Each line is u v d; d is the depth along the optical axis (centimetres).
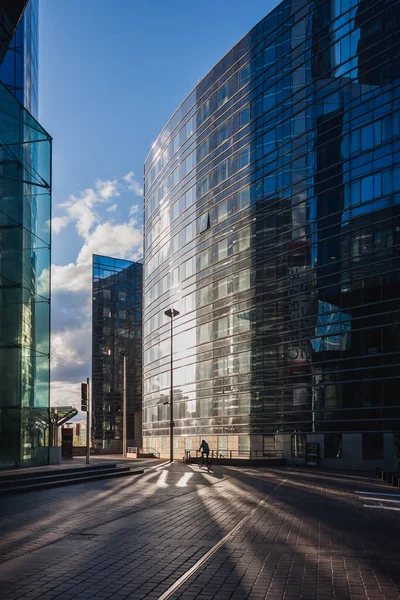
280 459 4412
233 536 1095
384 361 3872
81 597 677
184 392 6194
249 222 5191
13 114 2759
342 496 1891
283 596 689
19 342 2691
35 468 2552
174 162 6862
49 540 1047
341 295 4228
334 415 4181
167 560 880
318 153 4544
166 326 6875
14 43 3981
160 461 5106
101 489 2084
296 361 4547
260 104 5172
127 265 11581
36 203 2956
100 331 10975
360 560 885
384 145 4034
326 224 4419
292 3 4869
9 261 2645
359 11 4303
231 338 5334
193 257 6172
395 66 4003
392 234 3909
